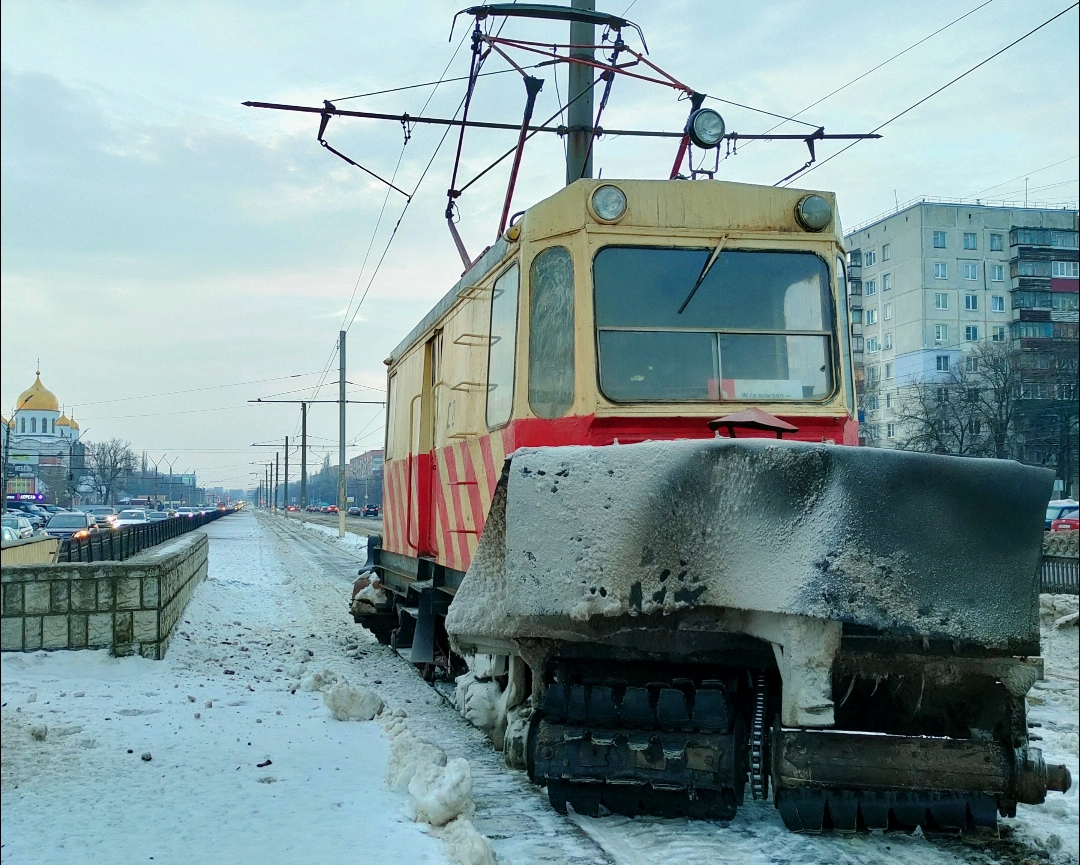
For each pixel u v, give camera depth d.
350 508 131.25
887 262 75.50
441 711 8.91
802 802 4.81
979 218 72.94
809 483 4.61
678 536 4.76
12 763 6.15
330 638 13.88
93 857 4.60
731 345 6.20
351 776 6.11
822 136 11.78
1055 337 70.62
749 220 6.36
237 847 4.75
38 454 92.00
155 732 7.15
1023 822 5.53
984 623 4.52
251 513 136.50
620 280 6.18
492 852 4.61
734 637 4.99
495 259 7.42
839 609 4.47
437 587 9.33
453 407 8.80
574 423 6.04
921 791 4.70
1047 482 4.69
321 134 11.85
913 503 4.57
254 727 7.50
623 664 5.31
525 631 5.03
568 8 10.98
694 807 5.10
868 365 77.00
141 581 9.78
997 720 4.82
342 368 46.34
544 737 5.20
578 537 4.89
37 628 9.51
